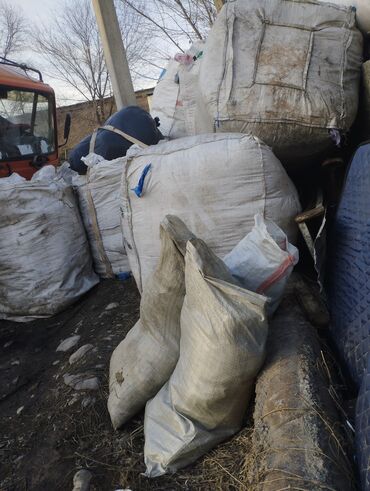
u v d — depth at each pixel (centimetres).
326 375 167
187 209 229
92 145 340
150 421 183
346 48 240
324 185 272
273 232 185
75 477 181
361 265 186
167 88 386
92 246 368
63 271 338
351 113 235
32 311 339
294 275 224
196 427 168
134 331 214
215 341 155
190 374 167
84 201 350
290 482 125
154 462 172
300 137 235
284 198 223
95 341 278
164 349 194
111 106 1625
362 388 144
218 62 243
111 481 178
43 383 257
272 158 222
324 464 128
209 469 167
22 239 322
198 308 163
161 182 233
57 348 292
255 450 150
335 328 200
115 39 461
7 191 316
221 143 222
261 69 234
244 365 156
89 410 219
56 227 334
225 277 167
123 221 262
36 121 457
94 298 348
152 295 194
